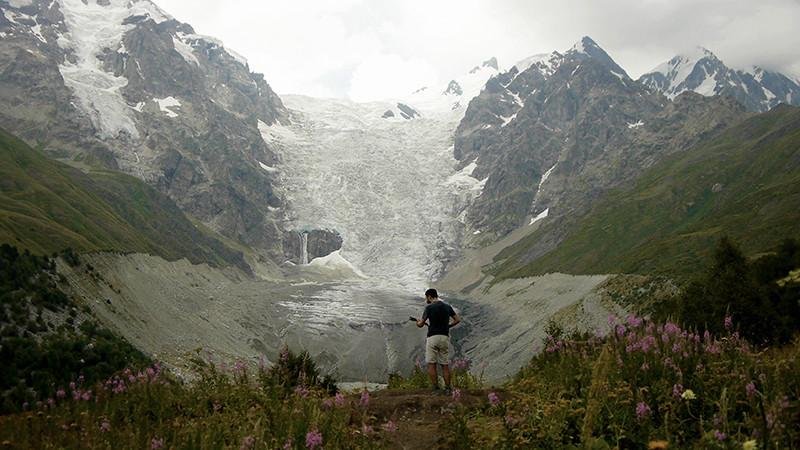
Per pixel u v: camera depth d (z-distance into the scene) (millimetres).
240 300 152250
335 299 198375
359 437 12305
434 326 17484
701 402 10805
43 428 13625
